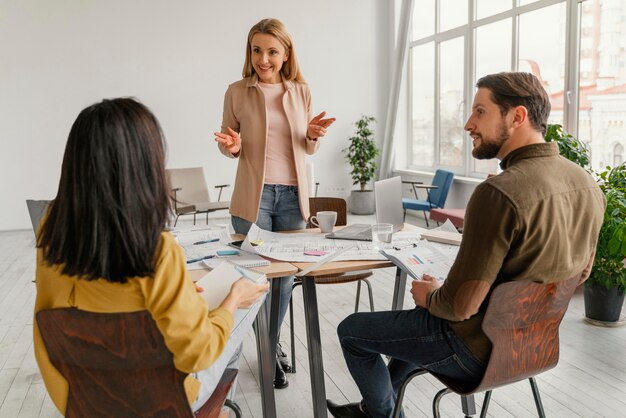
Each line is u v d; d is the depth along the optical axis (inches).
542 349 63.9
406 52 316.5
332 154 329.1
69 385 49.2
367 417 82.0
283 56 99.7
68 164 44.1
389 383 76.9
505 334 59.7
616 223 126.2
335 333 134.0
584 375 108.2
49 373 49.1
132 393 49.2
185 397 49.6
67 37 280.4
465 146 277.9
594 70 196.1
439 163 303.7
